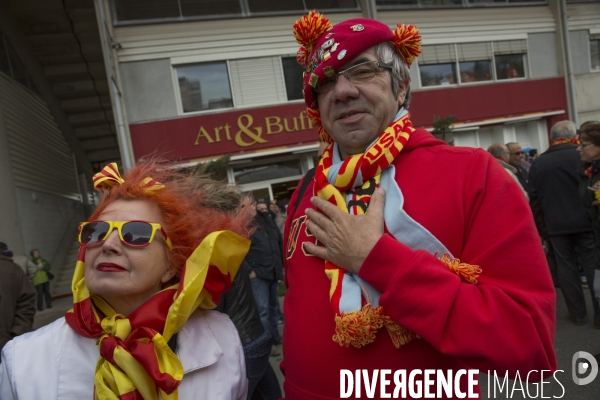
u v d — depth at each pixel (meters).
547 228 3.73
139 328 1.06
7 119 9.67
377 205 1.14
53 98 12.62
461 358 1.05
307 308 1.23
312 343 1.20
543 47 12.89
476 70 12.28
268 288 4.10
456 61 12.05
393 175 1.19
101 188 1.26
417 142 1.23
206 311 1.32
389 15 11.53
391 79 1.26
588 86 13.34
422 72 11.82
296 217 1.40
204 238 1.19
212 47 10.14
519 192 1.09
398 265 1.03
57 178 13.42
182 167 1.40
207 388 1.17
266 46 10.46
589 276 3.52
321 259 1.24
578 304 3.64
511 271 1.03
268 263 4.04
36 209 10.80
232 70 10.30
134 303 1.17
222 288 1.25
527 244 1.04
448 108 11.90
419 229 1.09
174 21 9.96
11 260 2.67
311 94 1.38
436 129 10.08
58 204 12.95
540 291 1.02
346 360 1.14
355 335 1.05
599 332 3.45
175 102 9.98
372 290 1.10
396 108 1.29
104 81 12.88
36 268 8.79
